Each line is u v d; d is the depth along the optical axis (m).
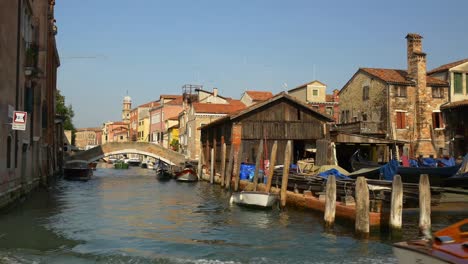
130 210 18.52
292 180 19.36
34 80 21.17
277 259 10.23
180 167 38.78
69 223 14.88
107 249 11.10
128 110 110.56
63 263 9.72
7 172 15.59
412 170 18.34
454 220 14.91
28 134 20.16
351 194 14.73
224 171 27.19
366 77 32.94
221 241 12.18
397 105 30.41
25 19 19.70
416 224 13.81
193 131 46.88
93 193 25.80
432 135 30.42
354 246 11.39
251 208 18.42
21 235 12.62
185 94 55.78
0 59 14.24
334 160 26.72
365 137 27.12
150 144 43.78
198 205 20.17
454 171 18.27
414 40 30.89
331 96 49.75
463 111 28.92
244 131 26.48
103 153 42.56
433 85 30.88
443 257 7.15
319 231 13.34
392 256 10.43
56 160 39.91
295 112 27.19
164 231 13.70
